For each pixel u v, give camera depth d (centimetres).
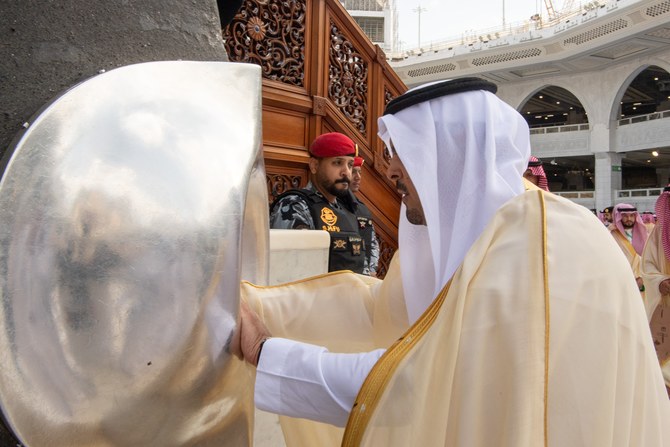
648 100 3509
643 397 73
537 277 66
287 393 72
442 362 64
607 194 2672
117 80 58
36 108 57
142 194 54
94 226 51
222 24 108
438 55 2961
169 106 60
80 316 51
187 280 57
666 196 421
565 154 2811
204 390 62
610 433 65
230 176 62
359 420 63
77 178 52
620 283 71
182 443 62
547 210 73
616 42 2380
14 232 48
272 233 125
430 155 82
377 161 313
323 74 283
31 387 49
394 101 87
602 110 2692
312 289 98
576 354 65
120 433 56
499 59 2808
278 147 263
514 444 60
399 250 95
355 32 299
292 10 271
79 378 51
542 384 62
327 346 99
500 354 63
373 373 65
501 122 85
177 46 71
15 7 57
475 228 77
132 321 53
